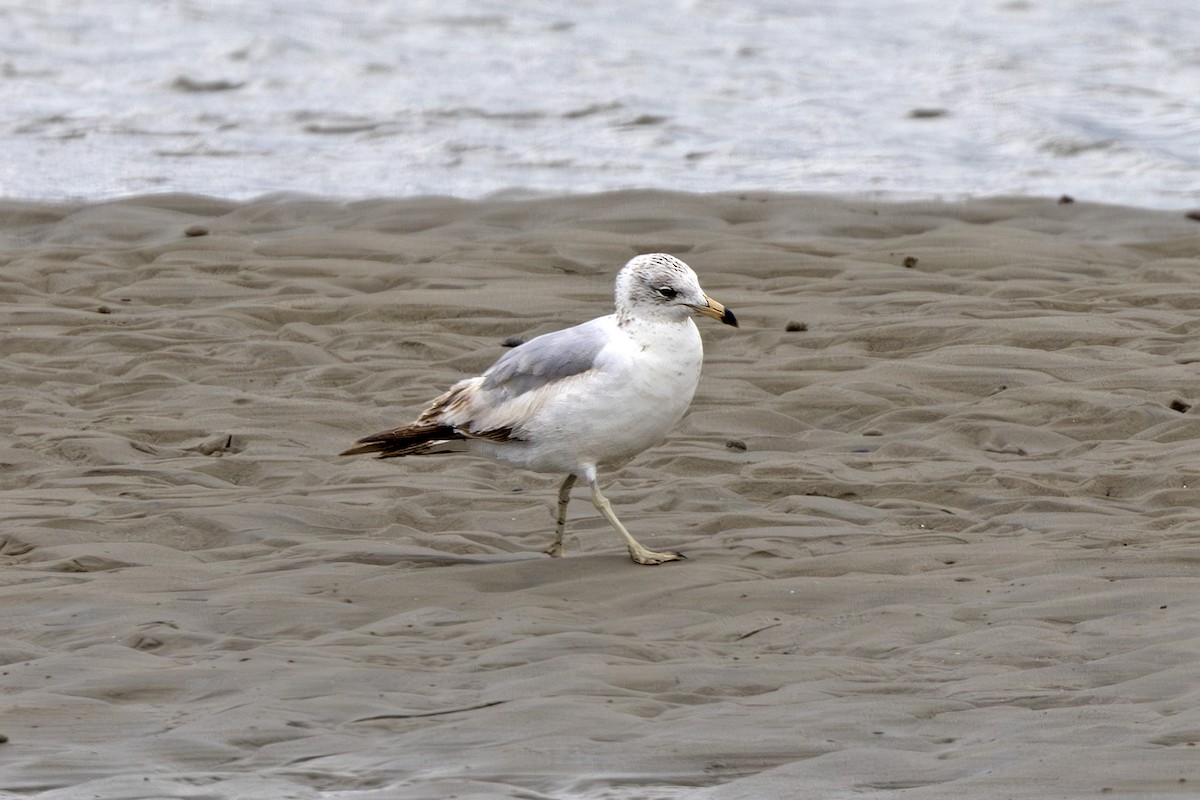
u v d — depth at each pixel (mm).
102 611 10141
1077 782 7508
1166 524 11539
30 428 14602
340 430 14594
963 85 35312
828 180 27125
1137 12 44062
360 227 23312
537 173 27750
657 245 21328
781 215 23578
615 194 24453
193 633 9742
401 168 28109
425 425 11125
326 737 8234
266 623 10000
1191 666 8711
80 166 28094
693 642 9523
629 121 31516
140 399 15672
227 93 34406
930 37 41062
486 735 8195
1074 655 9023
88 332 17703
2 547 11594
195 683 8961
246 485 13281
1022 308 18141
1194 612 9523
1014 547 10992
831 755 7879
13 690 8891
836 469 13102
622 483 13016
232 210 24281
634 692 8719
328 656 9320
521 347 11117
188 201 24562
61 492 12828
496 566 10914
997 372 15609
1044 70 36781
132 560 11258
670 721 8328
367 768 7883
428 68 36531
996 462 13367
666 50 39094
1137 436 13930
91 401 15695
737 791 7555
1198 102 33688
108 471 13328
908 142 30094
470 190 26484
